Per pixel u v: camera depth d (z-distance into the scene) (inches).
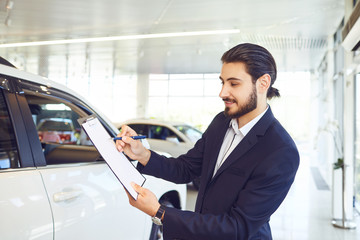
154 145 270.8
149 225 88.0
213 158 51.1
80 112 74.6
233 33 355.3
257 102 46.6
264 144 46.3
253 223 43.4
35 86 64.3
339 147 315.9
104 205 70.4
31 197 54.7
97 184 69.6
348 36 176.9
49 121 137.6
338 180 190.2
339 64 328.8
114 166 43.8
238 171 46.4
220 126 53.8
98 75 734.5
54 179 60.1
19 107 59.4
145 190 44.3
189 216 43.4
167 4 271.3
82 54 495.2
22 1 268.5
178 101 718.5
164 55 501.7
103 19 318.3
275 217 201.5
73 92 74.1
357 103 222.4
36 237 54.4
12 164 54.9
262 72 45.1
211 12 290.8
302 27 326.6
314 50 426.3
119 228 75.1
